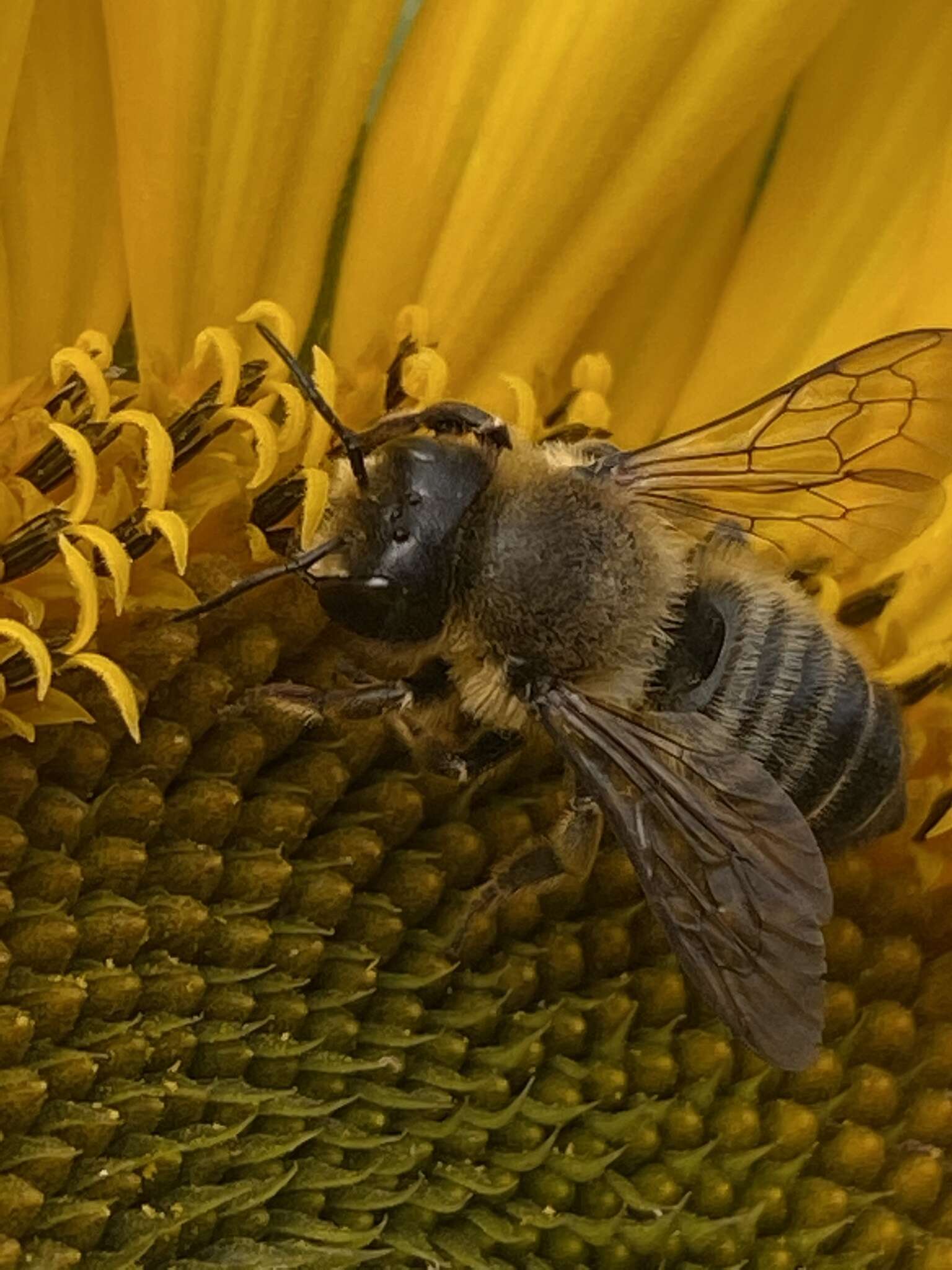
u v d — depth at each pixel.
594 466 0.06
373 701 0.06
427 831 0.07
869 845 0.06
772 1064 0.06
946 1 0.07
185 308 0.07
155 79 0.07
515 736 0.07
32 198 0.07
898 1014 0.07
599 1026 0.07
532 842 0.07
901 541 0.07
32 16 0.06
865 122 0.07
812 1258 0.07
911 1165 0.07
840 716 0.06
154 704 0.06
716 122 0.07
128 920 0.06
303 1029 0.06
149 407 0.06
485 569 0.06
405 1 0.07
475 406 0.07
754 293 0.07
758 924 0.06
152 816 0.06
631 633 0.06
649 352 0.07
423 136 0.07
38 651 0.06
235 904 0.06
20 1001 0.06
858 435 0.06
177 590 0.06
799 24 0.07
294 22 0.07
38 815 0.06
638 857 0.06
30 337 0.07
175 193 0.07
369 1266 0.06
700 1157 0.07
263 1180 0.06
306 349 0.07
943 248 0.07
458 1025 0.07
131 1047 0.06
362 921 0.07
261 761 0.06
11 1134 0.06
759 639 0.06
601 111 0.07
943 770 0.07
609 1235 0.07
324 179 0.07
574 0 0.07
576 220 0.07
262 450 0.06
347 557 0.06
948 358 0.06
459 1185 0.06
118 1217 0.06
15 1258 0.06
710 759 0.06
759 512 0.07
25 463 0.06
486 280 0.07
